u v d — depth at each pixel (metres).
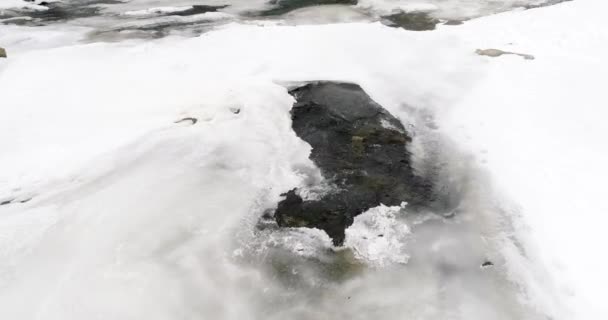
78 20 12.10
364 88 6.61
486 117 5.76
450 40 8.09
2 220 4.04
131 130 5.44
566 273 3.54
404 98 6.43
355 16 11.71
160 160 4.92
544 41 7.86
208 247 3.90
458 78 6.79
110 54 8.31
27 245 3.78
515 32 8.44
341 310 3.40
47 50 8.55
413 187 4.81
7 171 4.76
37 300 3.28
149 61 7.83
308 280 3.66
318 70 7.06
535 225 4.04
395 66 7.12
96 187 4.49
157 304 3.31
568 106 5.61
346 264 3.83
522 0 12.46
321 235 4.12
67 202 4.29
